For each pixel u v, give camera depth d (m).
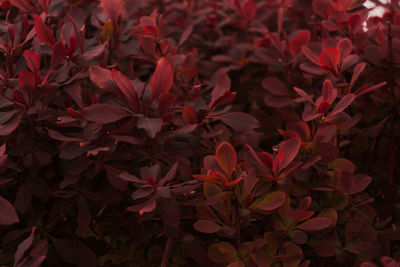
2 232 0.67
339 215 0.65
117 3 0.69
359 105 0.71
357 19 0.68
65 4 0.72
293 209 0.66
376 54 0.68
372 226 0.68
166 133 0.64
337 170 0.65
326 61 0.65
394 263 0.60
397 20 0.69
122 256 0.69
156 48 0.71
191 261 0.68
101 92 0.67
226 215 0.62
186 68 0.73
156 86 0.61
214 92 0.65
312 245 0.64
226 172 0.60
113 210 0.68
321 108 0.62
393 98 0.68
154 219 0.66
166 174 0.62
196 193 0.64
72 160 0.66
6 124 0.62
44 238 0.66
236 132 0.71
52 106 0.70
